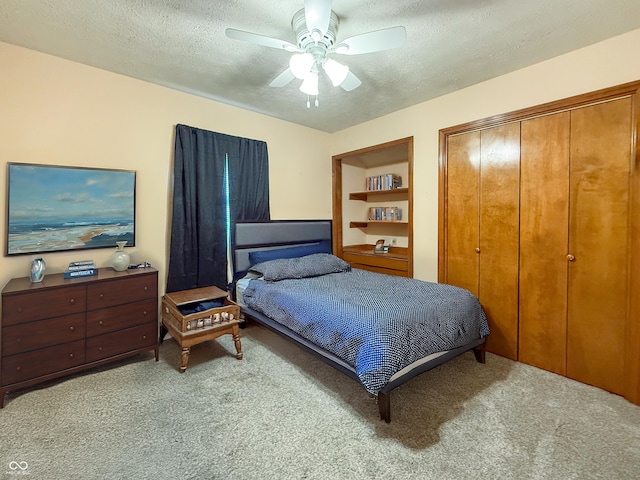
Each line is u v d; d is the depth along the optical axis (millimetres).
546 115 2438
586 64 2225
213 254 3270
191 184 3082
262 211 3693
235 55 2350
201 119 3197
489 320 2830
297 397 2084
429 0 1736
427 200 3285
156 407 1959
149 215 2934
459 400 2051
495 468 1489
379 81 2771
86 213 2586
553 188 2422
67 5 1791
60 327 2150
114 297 2377
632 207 2057
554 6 1786
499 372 2443
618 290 2137
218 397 2078
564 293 2387
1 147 2229
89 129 2578
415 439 1684
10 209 2268
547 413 1913
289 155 3982
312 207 4273
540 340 2518
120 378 2307
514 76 2586
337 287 2709
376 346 1739
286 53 2309
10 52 2236
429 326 2037
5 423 1787
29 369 2041
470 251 2947
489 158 2785
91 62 2490
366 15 1867
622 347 2117
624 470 1476
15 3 1771
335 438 1695
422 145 3305
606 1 1740
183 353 2404
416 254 3400
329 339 2037
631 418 1867
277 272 3035
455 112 3010
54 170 2426
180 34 2082
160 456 1561
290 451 1602
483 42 2162
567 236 2363
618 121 2115
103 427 1767
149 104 2881
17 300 1988
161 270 3031
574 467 1494
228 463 1523
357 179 4734
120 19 1925
